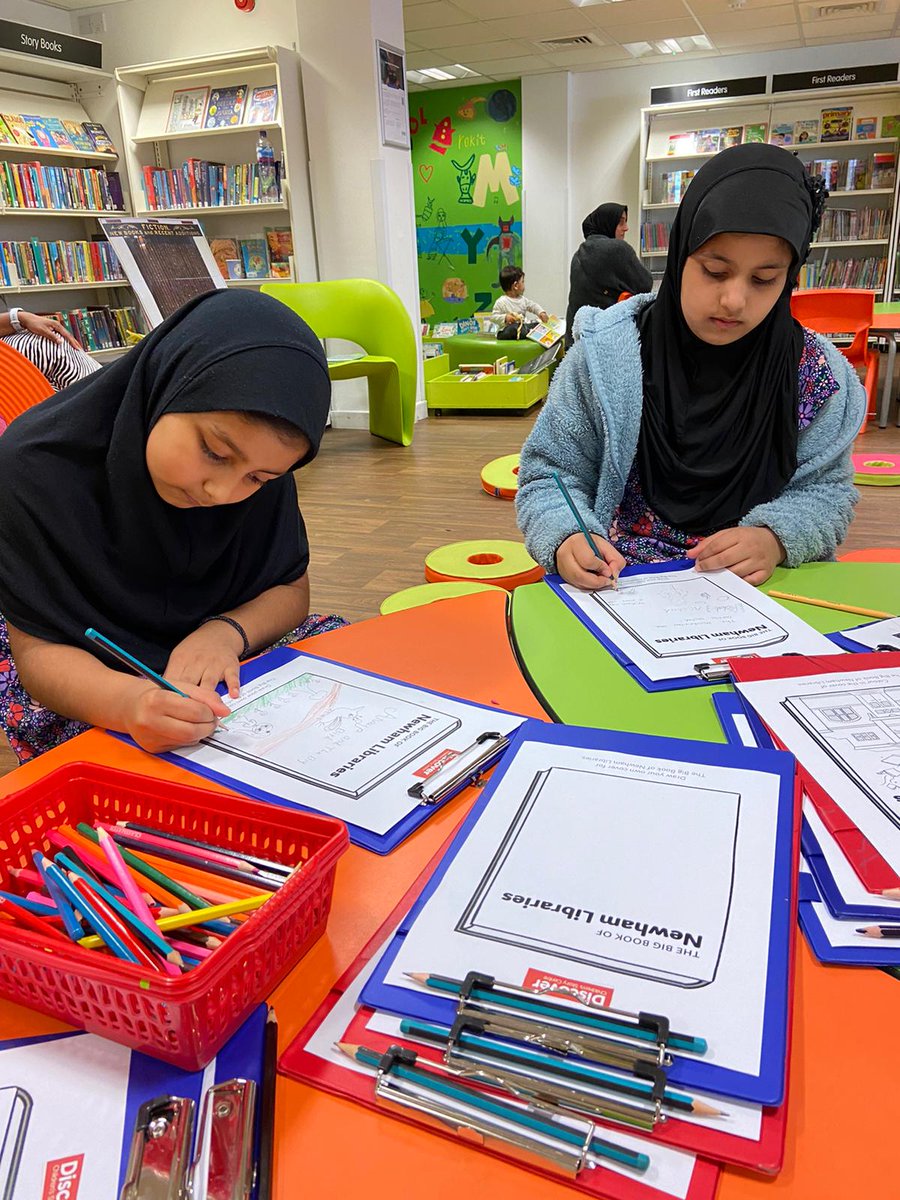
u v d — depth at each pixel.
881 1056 0.45
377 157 5.17
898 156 6.86
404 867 0.62
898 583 1.15
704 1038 0.44
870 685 0.81
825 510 1.26
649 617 1.04
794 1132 0.41
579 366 1.39
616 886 0.55
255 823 0.61
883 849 0.58
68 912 0.52
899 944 0.52
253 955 0.48
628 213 8.56
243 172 5.28
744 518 1.28
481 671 0.93
